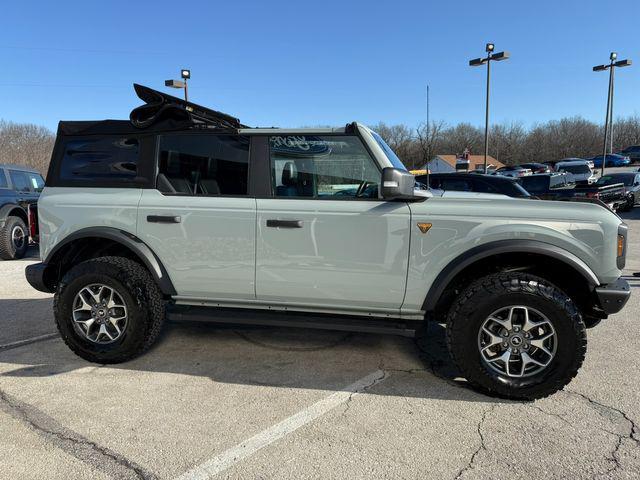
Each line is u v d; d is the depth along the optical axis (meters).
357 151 3.48
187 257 3.65
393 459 2.54
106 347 3.75
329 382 3.51
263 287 3.59
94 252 4.07
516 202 3.30
